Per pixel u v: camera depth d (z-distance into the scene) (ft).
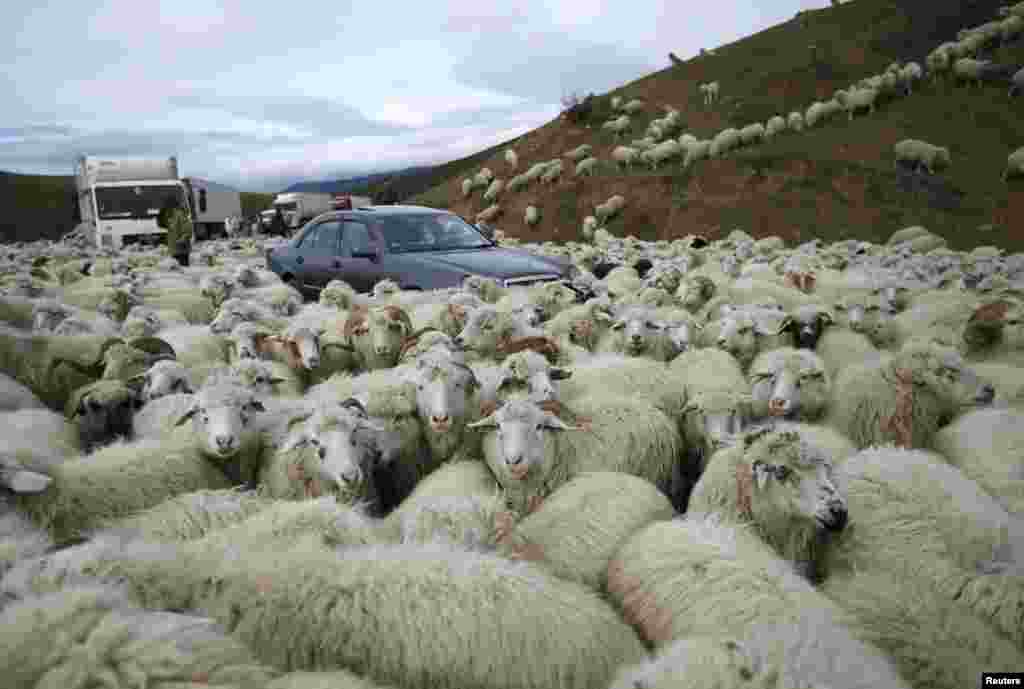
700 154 126.11
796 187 108.78
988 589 11.53
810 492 12.97
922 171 108.06
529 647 9.66
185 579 9.44
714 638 8.82
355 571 10.14
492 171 169.17
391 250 37.35
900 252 69.82
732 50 175.73
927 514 12.92
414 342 24.53
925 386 18.56
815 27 174.19
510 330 25.04
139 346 23.79
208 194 122.01
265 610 9.42
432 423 17.78
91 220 78.64
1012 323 25.16
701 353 24.38
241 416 16.69
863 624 11.02
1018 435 15.99
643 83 176.76
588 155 149.07
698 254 64.39
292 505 12.50
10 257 67.51
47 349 25.08
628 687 8.23
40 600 7.62
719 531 11.94
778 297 35.91
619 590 11.73
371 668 9.48
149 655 7.26
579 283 36.06
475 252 38.27
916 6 169.27
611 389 20.18
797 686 7.80
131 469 14.78
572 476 17.15
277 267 44.57
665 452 18.04
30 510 13.05
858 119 126.93
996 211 97.09
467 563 10.50
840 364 24.40
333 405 16.28
